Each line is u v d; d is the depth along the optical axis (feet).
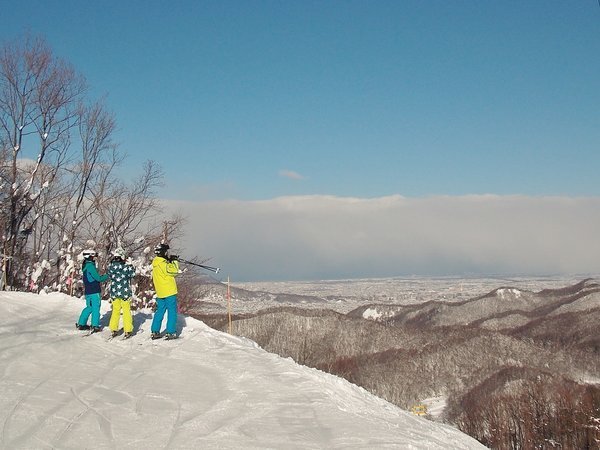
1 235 72.59
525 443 137.18
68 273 68.54
